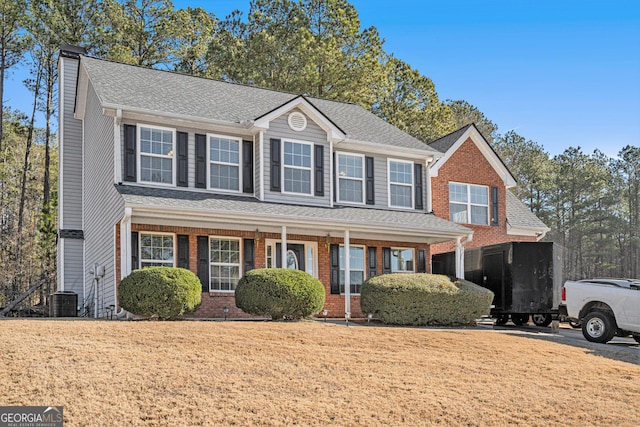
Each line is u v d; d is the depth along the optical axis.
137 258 17.92
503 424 8.70
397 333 14.77
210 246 19.22
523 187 53.59
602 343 16.11
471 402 9.48
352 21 37.09
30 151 44.22
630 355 14.02
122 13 37.56
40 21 35.69
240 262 19.62
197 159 19.33
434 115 39.78
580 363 12.73
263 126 19.86
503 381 10.80
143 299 15.12
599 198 51.81
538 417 9.05
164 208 16.53
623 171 51.25
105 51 36.53
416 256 22.77
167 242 18.53
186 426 7.84
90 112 22.97
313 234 20.92
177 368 10.02
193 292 15.77
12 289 33.44
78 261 23.78
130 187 17.95
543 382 10.92
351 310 21.28
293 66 35.44
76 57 25.20
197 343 11.80
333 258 21.16
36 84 39.31
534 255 20.41
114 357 10.35
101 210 20.16
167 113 18.67
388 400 9.30
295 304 16.42
